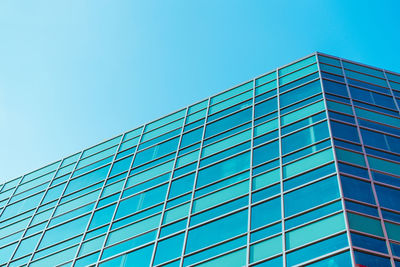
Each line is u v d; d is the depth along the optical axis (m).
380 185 23.30
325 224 21.14
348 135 26.95
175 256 25.14
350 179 23.31
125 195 33.25
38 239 33.97
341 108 29.73
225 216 25.55
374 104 31.22
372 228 20.50
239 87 38.12
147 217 29.55
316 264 19.66
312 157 25.72
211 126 35.28
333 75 33.75
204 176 30.03
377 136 27.58
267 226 23.06
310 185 23.88
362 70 35.28
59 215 35.44
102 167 38.62
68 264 29.62
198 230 25.84
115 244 29.00
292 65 36.62
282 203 23.84
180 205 28.70
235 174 28.31
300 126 29.03
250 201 25.42
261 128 31.27
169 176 32.28
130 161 37.12
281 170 26.22
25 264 32.16
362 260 18.86
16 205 40.44
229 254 23.02
